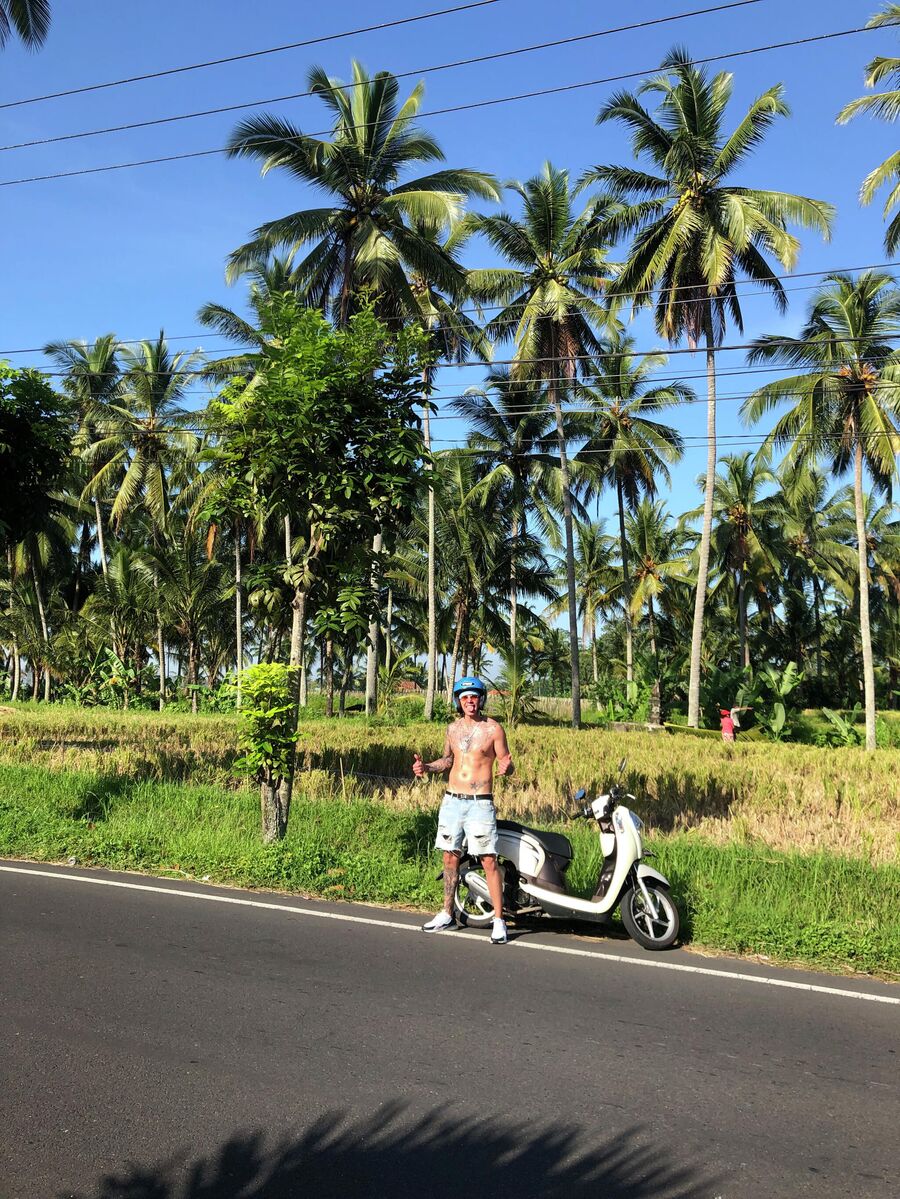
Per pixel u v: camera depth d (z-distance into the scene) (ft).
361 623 30.73
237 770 30.40
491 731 22.67
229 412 32.48
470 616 134.92
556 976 19.13
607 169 96.89
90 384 137.80
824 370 95.45
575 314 106.01
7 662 167.53
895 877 26.84
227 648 171.12
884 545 177.78
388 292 78.64
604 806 22.74
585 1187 11.17
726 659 202.90
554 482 133.28
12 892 24.84
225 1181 11.07
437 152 79.92
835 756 73.67
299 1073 13.99
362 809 35.83
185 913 23.18
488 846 22.02
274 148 76.23
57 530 137.49
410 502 32.27
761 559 154.20
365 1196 10.88
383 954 20.29
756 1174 11.54
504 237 106.73
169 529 135.54
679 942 22.15
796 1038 16.03
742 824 35.58
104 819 34.91
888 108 74.79
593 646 186.29
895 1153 12.13
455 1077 14.02
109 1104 12.84
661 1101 13.43
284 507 32.58
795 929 22.12
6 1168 11.20
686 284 95.71
